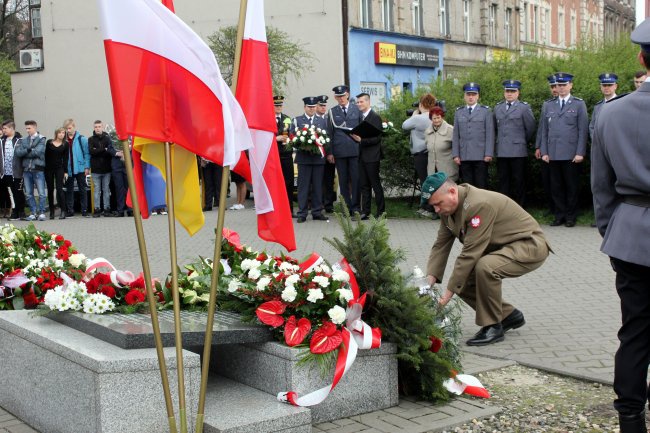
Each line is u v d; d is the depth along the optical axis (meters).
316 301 5.29
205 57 4.55
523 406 5.63
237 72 4.80
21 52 33.44
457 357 6.02
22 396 5.57
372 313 5.68
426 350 5.64
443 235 7.22
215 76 4.57
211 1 31.06
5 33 40.91
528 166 16.77
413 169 18.30
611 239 4.59
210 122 4.69
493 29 42.66
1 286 6.82
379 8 32.72
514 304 8.91
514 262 7.15
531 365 6.57
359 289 5.75
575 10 53.28
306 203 16.92
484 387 6.07
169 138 4.55
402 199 19.70
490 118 16.06
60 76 33.31
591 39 21.66
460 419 5.34
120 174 20.14
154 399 4.72
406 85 34.69
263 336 5.38
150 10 4.45
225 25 30.98
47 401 5.22
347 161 17.03
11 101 33.44
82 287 5.82
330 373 5.27
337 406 5.36
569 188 15.36
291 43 29.22
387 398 5.57
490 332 7.30
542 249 7.21
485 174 16.20
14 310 6.49
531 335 7.54
